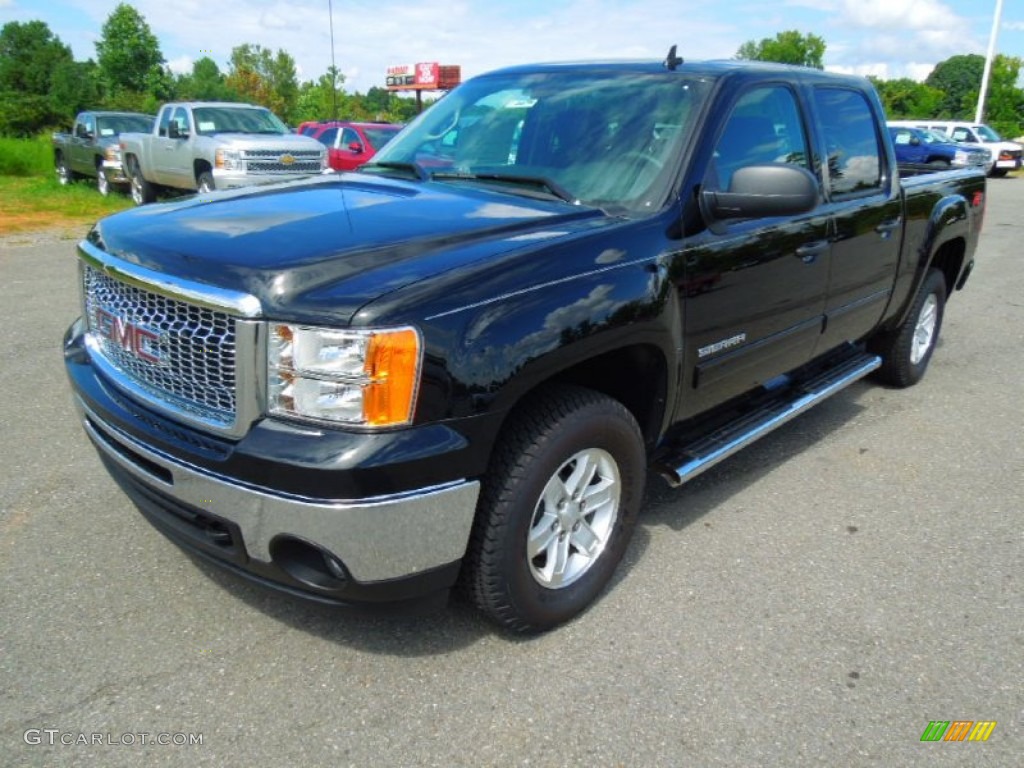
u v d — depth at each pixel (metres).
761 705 2.54
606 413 2.76
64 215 13.40
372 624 2.88
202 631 2.80
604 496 2.96
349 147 15.55
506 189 3.26
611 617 2.97
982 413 5.18
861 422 4.99
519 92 3.74
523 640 2.82
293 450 2.18
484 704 2.51
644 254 2.84
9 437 4.26
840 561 3.39
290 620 2.88
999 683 2.67
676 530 3.62
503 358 2.36
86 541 3.32
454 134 3.77
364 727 2.41
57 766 2.22
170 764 2.24
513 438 2.55
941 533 3.64
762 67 3.68
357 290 2.22
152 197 15.26
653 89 3.41
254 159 12.54
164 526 2.65
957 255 5.66
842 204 4.01
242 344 2.24
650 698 2.56
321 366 2.18
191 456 2.36
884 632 2.92
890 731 2.45
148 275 2.47
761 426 3.70
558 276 2.55
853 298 4.29
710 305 3.16
